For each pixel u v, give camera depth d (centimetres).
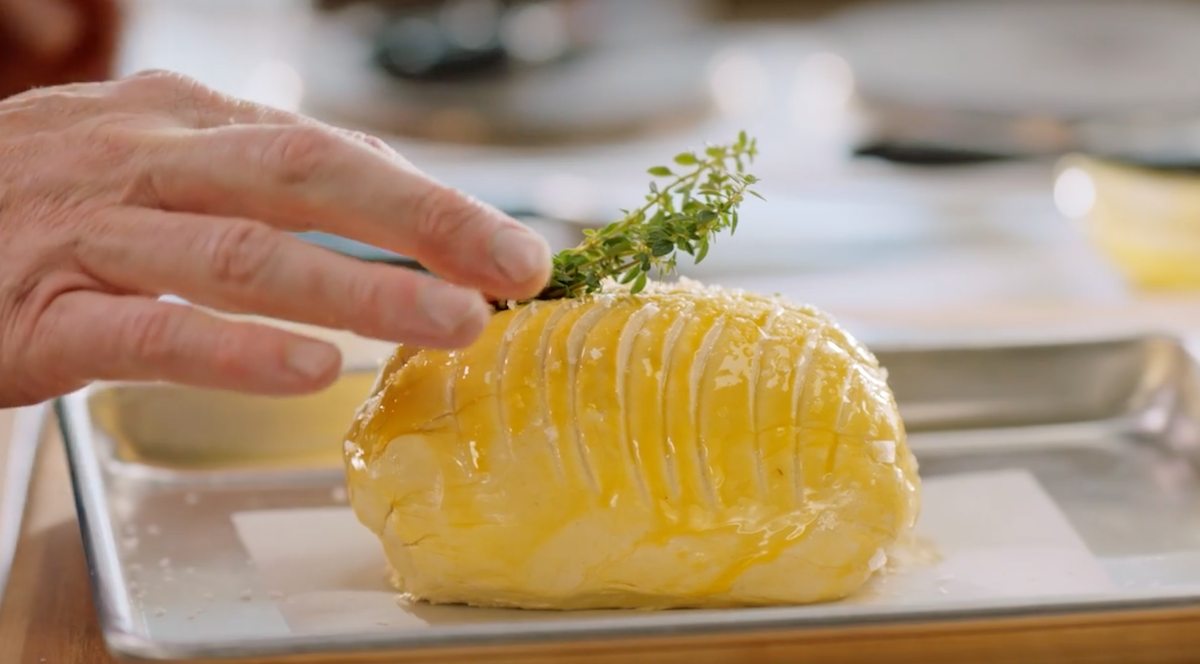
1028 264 124
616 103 166
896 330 97
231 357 70
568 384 79
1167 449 94
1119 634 74
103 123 75
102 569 76
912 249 126
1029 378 96
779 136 162
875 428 80
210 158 72
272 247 71
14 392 75
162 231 72
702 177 130
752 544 79
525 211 124
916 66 169
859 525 79
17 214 73
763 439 79
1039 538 86
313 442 93
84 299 72
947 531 86
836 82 170
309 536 86
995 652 74
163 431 91
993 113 158
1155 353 96
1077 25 177
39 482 88
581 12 179
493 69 169
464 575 80
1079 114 157
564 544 79
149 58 173
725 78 171
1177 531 87
